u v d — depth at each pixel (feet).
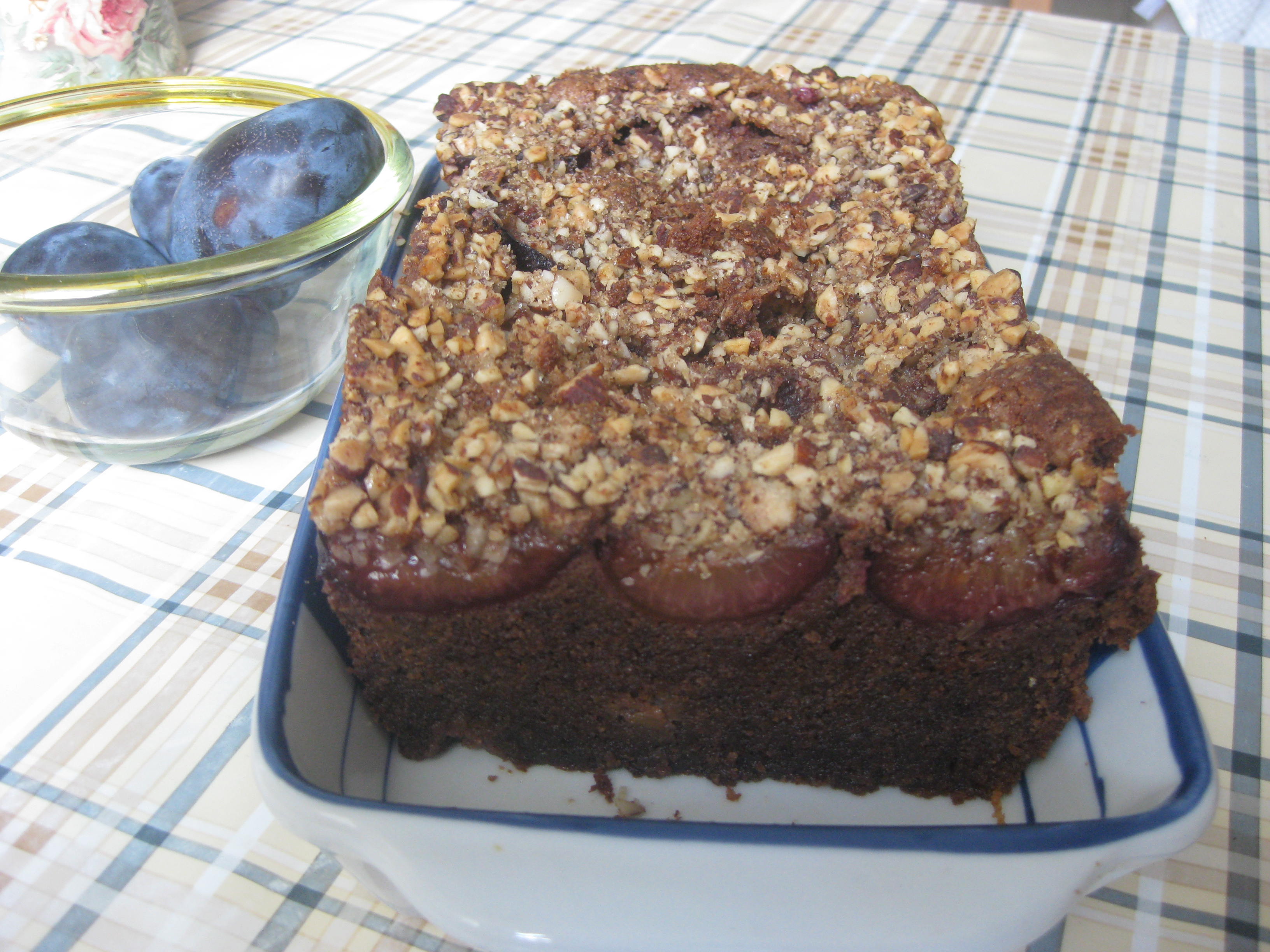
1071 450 0.70
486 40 1.60
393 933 0.69
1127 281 1.20
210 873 0.70
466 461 0.69
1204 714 0.81
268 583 0.87
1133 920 0.70
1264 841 0.74
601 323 0.82
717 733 0.79
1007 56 1.62
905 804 0.81
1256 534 0.95
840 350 0.82
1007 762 0.79
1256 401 1.07
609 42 1.59
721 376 0.79
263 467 0.96
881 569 0.70
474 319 0.79
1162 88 1.56
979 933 0.59
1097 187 1.34
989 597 0.70
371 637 0.74
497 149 0.98
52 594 0.85
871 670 0.75
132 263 0.89
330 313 0.93
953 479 0.68
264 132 0.90
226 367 0.87
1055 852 0.60
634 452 0.71
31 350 0.84
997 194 1.32
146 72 1.38
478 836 0.61
